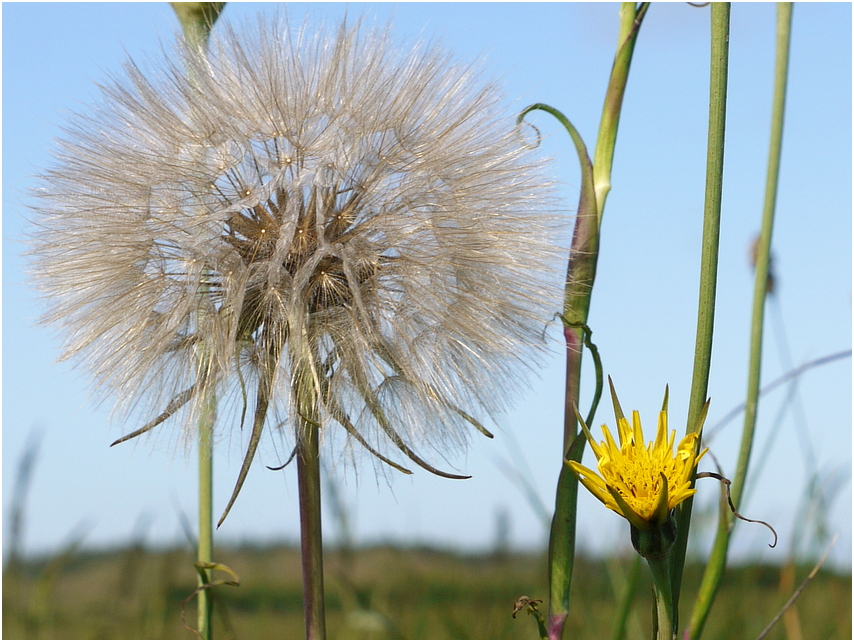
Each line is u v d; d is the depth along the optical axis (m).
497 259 0.28
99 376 0.28
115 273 0.28
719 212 0.25
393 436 0.27
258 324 0.28
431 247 0.28
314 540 0.27
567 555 0.27
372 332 0.27
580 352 0.28
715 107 0.25
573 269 0.28
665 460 0.25
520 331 0.28
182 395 0.27
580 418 0.25
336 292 0.28
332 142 0.28
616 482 0.25
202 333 0.28
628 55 0.29
